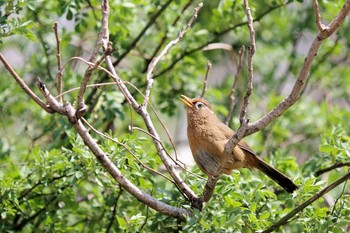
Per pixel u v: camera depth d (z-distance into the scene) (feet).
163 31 48.24
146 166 32.04
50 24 46.44
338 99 59.72
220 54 55.62
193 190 33.09
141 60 50.62
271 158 38.96
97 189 38.75
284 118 51.21
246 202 32.35
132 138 33.76
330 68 54.13
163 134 55.57
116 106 42.04
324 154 37.27
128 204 37.17
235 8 45.32
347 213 31.37
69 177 36.35
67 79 44.96
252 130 27.94
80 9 43.75
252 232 30.78
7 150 43.60
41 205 37.42
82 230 39.06
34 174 36.29
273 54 55.52
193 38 46.52
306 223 31.68
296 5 54.90
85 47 53.42
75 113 29.14
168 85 48.26
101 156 30.19
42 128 46.83
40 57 48.03
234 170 35.91
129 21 46.11
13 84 46.91
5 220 37.78
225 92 52.90
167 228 33.53
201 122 35.96
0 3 34.63
